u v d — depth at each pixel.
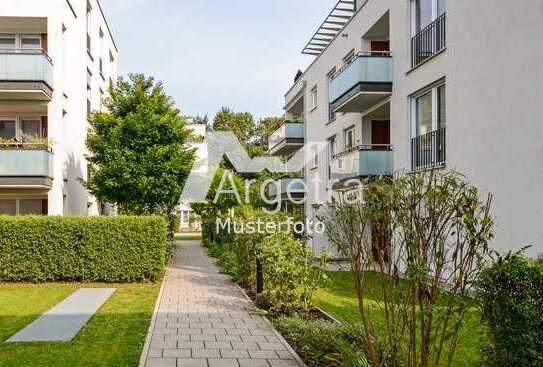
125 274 13.20
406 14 14.03
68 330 7.61
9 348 6.55
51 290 11.91
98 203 25.11
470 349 6.27
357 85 15.27
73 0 19.98
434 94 12.79
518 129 9.18
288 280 8.86
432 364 4.69
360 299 4.86
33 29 18.64
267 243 9.73
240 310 9.39
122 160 16.78
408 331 4.74
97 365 5.84
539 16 8.63
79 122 21.03
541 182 8.59
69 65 19.38
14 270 12.91
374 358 4.77
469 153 10.73
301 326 7.25
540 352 3.91
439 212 4.21
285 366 5.89
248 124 56.53
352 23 18.69
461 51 11.09
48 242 13.02
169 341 7.00
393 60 14.96
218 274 15.28
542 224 8.58
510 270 4.14
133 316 8.75
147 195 17.38
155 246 13.34
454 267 4.36
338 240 5.04
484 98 10.23
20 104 17.53
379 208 4.50
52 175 17.20
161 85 18.08
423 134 13.53
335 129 20.95
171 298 10.80
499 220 9.63
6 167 16.23
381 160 15.15
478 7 10.42
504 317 4.16
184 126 18.33
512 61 9.35
